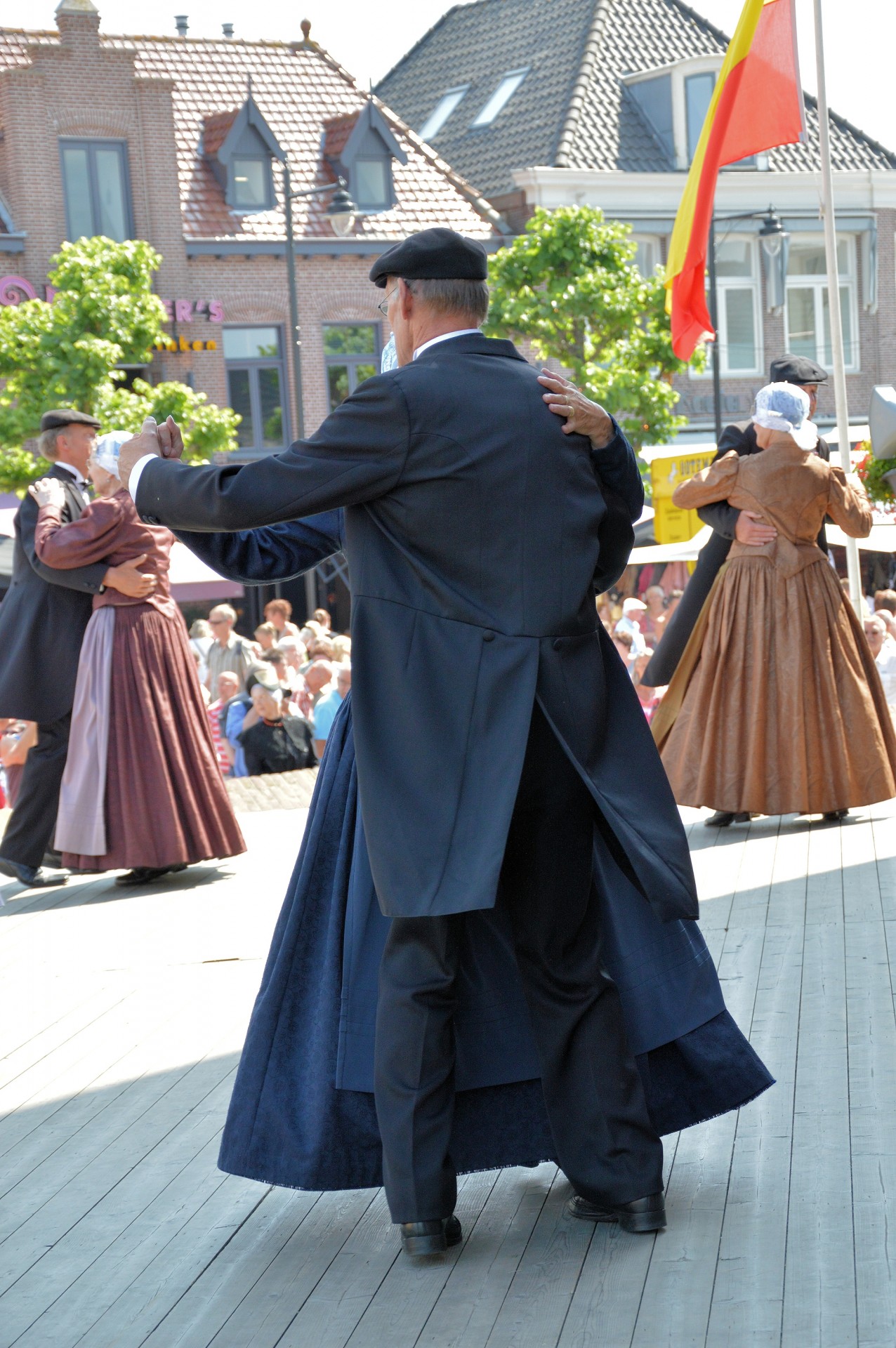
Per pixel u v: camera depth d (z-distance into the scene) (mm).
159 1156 3279
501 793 2496
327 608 24516
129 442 2742
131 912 5609
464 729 2539
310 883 2834
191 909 5574
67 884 6316
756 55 8469
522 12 33281
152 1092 3664
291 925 2834
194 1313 2584
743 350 31406
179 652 6027
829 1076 3430
